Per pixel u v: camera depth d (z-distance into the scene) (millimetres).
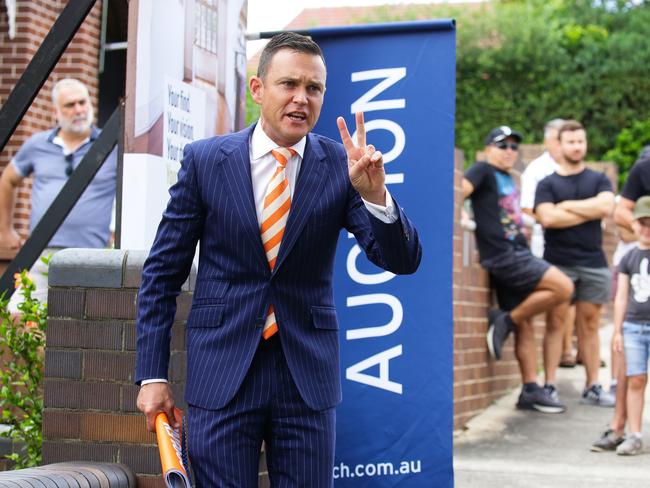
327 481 3463
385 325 5055
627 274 7031
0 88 9297
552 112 21703
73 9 4922
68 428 4113
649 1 25281
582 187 8695
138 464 4047
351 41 5094
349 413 5051
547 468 6531
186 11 4781
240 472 3373
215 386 3375
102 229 7625
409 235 3318
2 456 4980
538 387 8359
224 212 3412
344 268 5078
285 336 3395
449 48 5016
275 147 3467
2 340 4773
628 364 6949
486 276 8375
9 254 8195
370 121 5074
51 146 8086
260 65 3467
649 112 21516
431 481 5016
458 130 21984
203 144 3529
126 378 4066
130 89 4406
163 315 3473
